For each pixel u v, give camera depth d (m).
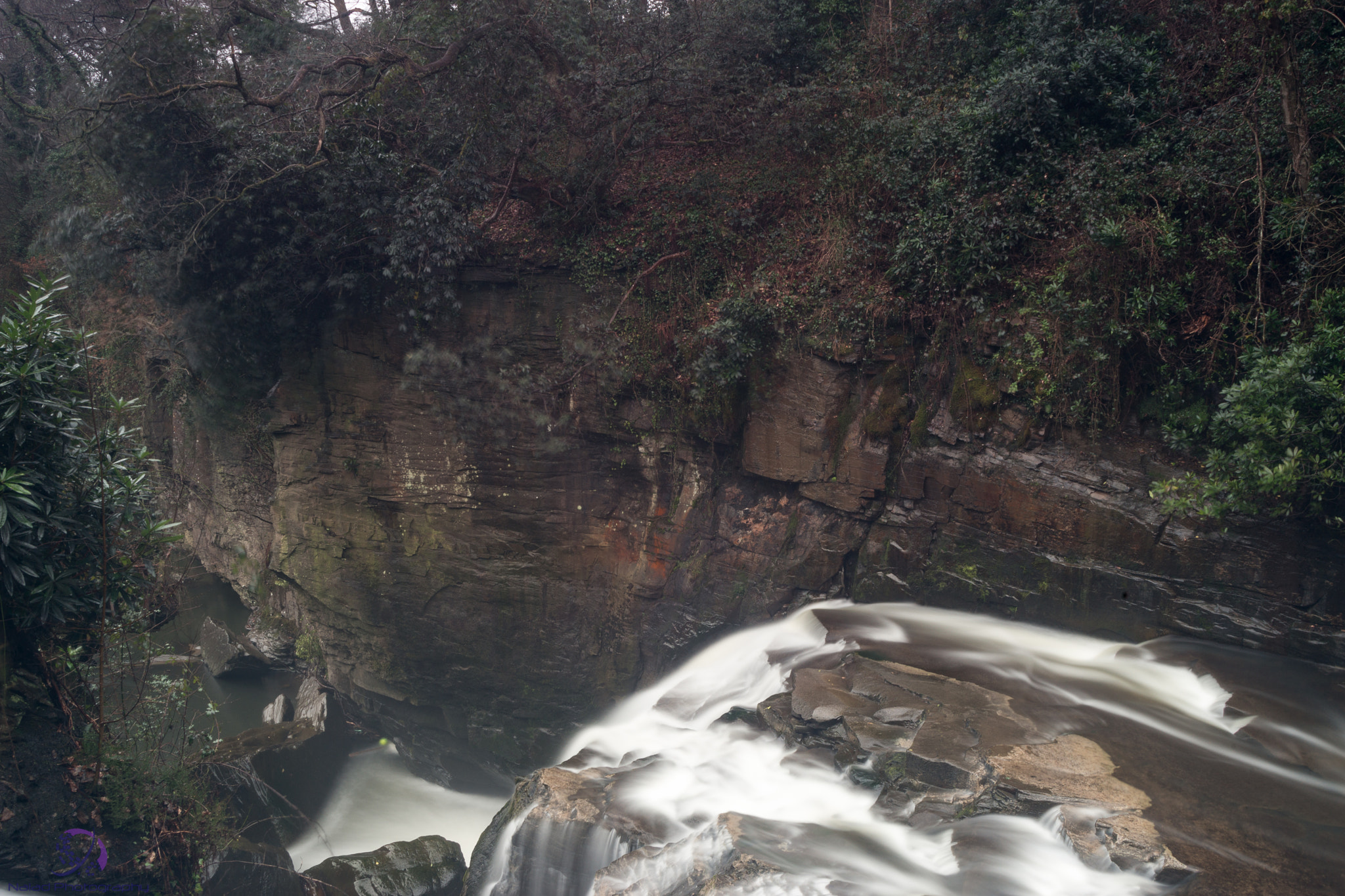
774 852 5.85
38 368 6.71
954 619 9.75
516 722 13.23
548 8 11.51
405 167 11.68
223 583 17.45
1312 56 8.52
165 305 13.78
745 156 12.18
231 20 12.07
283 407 13.96
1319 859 5.45
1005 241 9.35
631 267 11.78
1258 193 8.26
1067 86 9.63
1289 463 7.04
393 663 13.63
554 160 12.10
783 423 10.91
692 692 10.23
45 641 7.41
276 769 11.79
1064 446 9.14
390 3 14.04
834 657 9.02
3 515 6.29
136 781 7.65
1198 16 10.13
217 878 8.13
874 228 10.45
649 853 6.26
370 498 13.38
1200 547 8.32
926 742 6.80
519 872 7.22
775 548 11.19
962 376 9.71
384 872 9.81
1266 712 7.14
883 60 12.16
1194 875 5.26
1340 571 7.70
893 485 10.35
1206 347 8.45
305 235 12.27
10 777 6.64
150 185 12.21
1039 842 5.75
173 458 17.94
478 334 12.43
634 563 12.35
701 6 12.88
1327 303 7.58
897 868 5.79
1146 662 8.23
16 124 17.16
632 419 12.03
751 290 10.88
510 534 12.79
